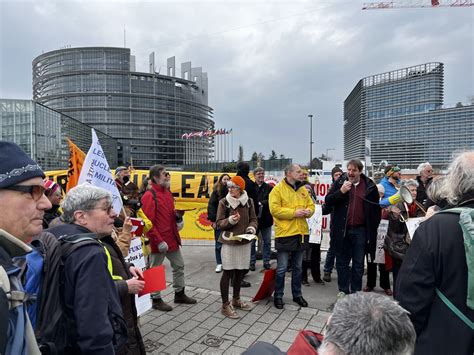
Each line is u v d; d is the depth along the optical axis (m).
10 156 1.33
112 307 1.86
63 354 1.66
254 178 6.85
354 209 4.71
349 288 5.03
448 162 1.93
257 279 5.89
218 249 6.23
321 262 7.21
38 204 1.40
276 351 1.48
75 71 110.81
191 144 127.38
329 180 8.38
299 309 4.52
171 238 4.54
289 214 4.41
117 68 110.56
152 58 127.88
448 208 1.83
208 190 8.23
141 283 2.41
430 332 1.69
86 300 1.67
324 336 1.12
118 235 3.36
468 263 1.55
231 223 4.12
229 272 4.31
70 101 111.06
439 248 1.65
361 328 1.01
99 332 1.66
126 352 2.17
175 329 3.90
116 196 3.50
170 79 119.88
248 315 4.31
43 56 120.06
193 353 3.37
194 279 5.84
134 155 111.94
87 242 1.83
